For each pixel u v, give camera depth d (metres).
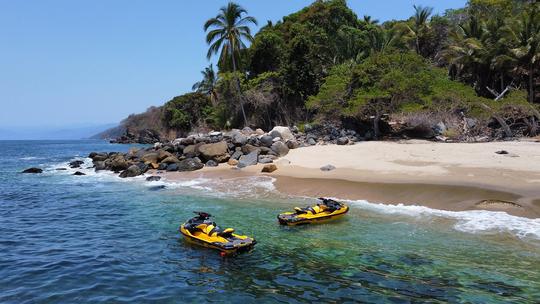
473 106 35.28
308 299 8.05
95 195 20.05
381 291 8.35
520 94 35.25
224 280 9.09
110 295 8.38
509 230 12.10
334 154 26.36
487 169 19.70
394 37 50.59
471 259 10.00
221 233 11.25
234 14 46.44
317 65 48.66
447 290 8.35
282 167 24.02
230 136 32.59
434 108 34.19
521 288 8.39
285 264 9.98
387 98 34.75
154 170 27.41
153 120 101.19
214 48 47.00
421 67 35.69
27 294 8.45
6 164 37.91
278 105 51.66
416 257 10.24
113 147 79.25
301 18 57.41
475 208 14.45
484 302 7.81
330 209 14.05
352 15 58.22
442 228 12.64
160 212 15.93
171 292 8.50
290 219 13.30
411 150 26.64
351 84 37.31
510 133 35.31
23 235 13.02
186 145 31.75
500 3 49.16
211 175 23.92
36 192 21.27
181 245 11.67
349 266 9.77
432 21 53.41
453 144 29.39
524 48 38.56
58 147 82.38
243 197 18.31
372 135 36.38
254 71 57.72
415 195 16.42
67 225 14.27
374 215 14.48
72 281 9.12
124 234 12.95
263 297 8.18
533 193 15.13
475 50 41.94
